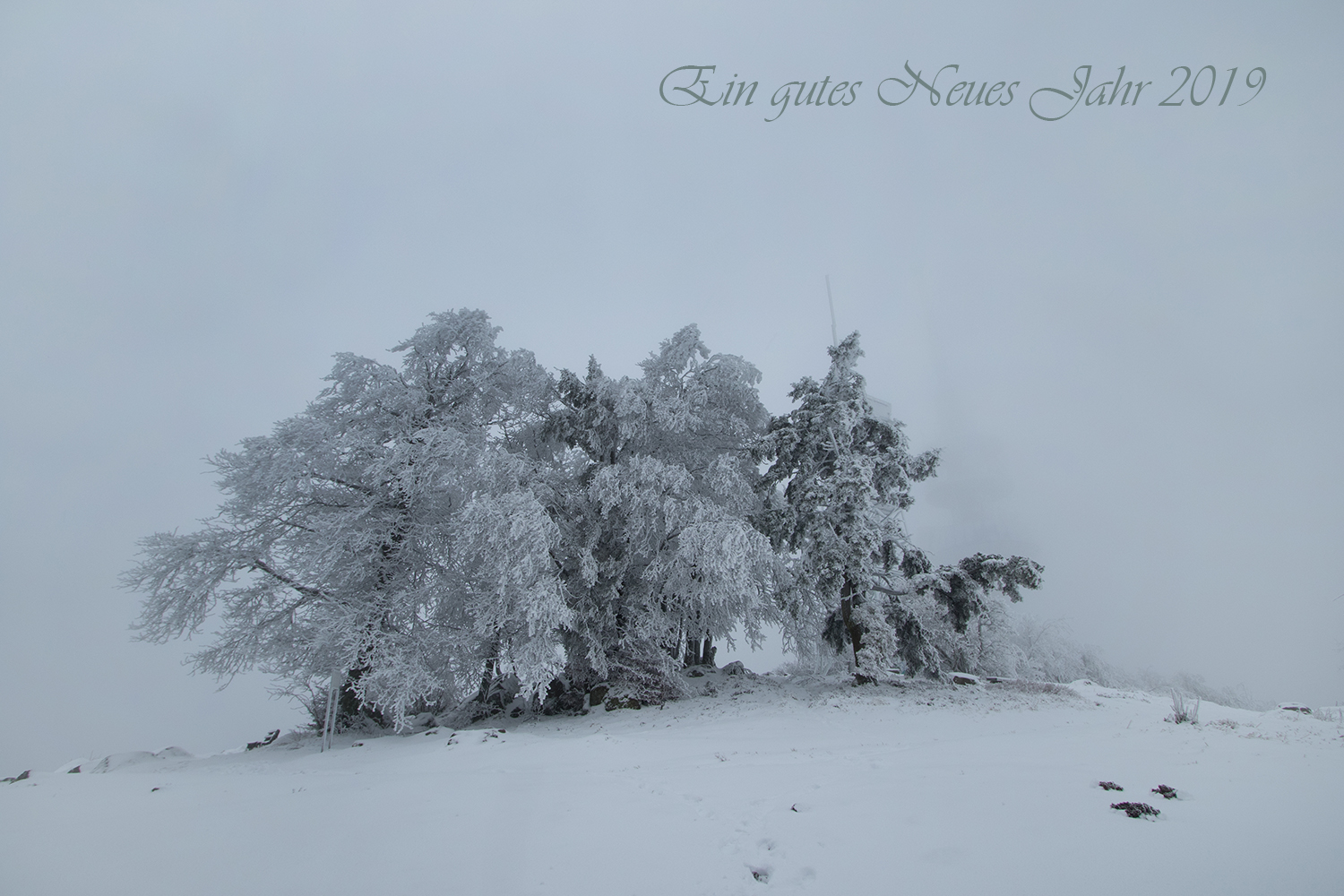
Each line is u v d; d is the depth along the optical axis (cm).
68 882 476
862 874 437
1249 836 468
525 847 523
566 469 2238
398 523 1961
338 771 1038
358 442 1834
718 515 1859
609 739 1170
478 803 688
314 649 1605
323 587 1798
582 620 1922
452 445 1850
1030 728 1139
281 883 458
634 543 1975
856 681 1870
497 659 1969
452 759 1061
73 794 848
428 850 523
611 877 451
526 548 1652
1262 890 374
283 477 1744
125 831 618
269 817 661
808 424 2103
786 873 448
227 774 1083
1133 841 467
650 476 1844
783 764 871
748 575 1778
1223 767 704
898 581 2194
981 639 2872
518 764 987
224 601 1741
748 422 2356
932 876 425
